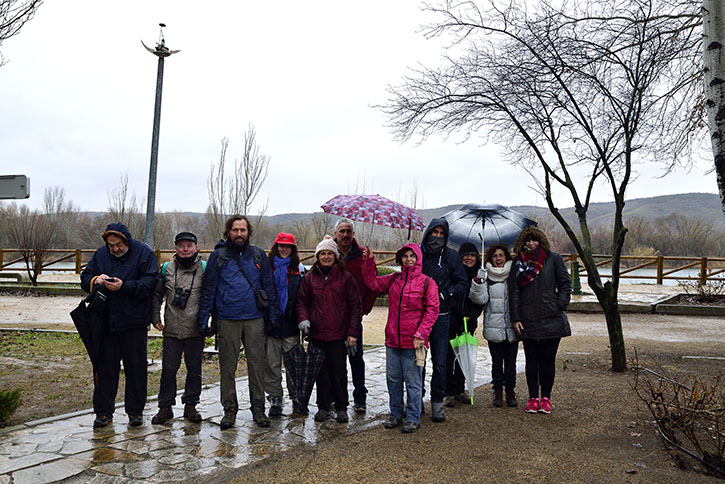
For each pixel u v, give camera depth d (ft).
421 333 14.61
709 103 14.39
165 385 15.60
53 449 13.34
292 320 16.33
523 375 22.15
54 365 23.50
